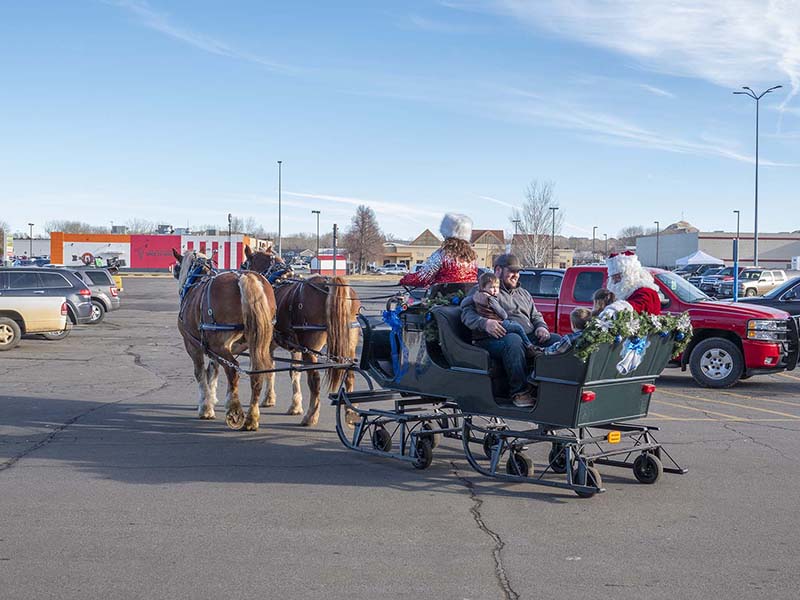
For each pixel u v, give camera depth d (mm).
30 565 5562
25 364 17188
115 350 20172
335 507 7023
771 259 87000
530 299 8523
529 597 5070
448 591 5148
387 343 9508
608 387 7445
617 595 5117
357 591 5133
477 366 7820
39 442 9539
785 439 10023
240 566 5566
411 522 6613
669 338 7867
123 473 8125
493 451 8250
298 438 9961
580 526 6551
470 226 8930
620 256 7695
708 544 6125
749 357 14086
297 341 10852
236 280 10320
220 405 12336
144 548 5926
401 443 8602
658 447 8094
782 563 5719
